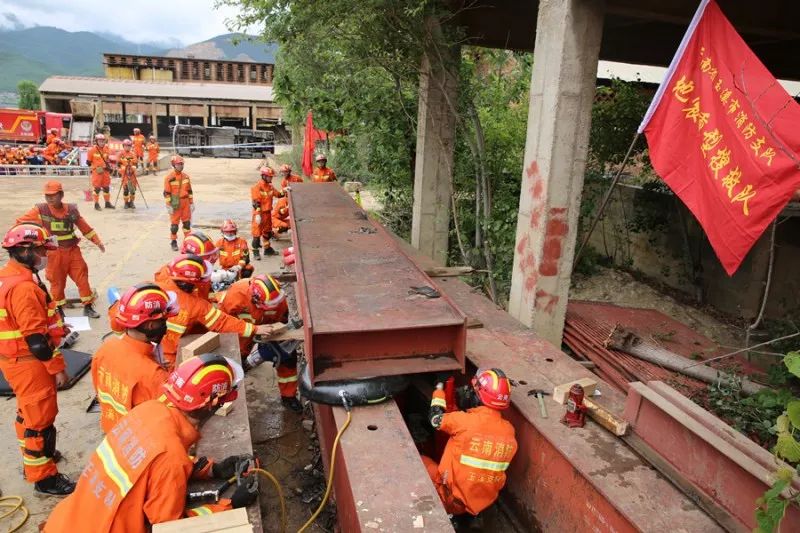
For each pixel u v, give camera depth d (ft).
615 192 36.63
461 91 29.12
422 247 32.50
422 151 31.19
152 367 11.35
